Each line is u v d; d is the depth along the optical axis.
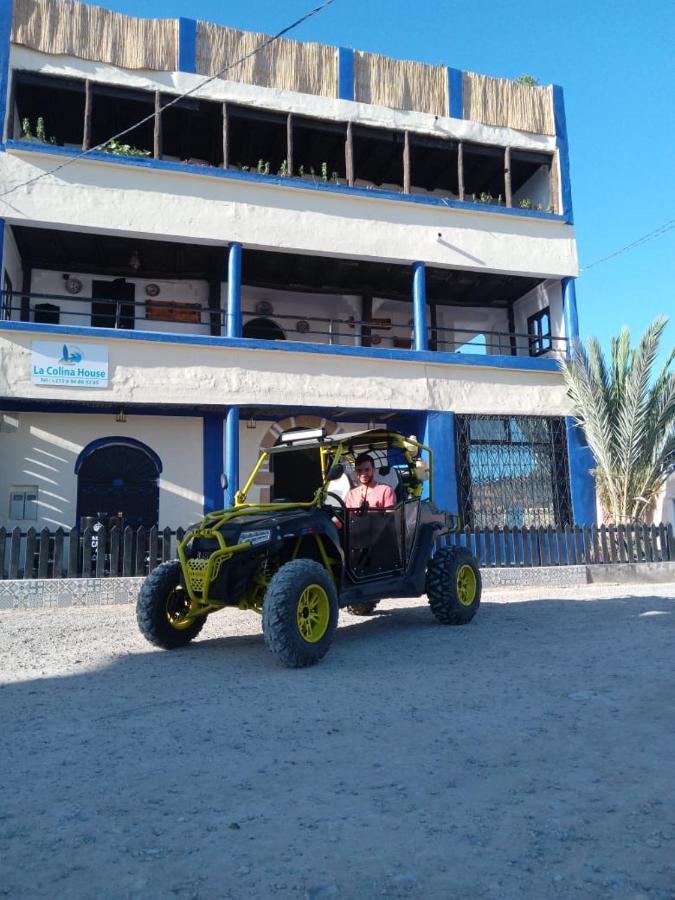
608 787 3.29
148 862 2.67
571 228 17.50
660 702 4.68
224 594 6.46
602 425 15.49
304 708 4.74
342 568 6.95
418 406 15.55
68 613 10.26
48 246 15.72
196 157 17.53
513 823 2.94
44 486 14.82
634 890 2.41
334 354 15.01
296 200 15.34
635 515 15.62
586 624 8.17
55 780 3.52
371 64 16.34
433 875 2.54
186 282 17.52
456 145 16.94
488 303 19.80
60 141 16.58
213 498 15.71
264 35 15.55
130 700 5.05
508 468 16.22
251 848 2.77
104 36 14.49
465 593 8.56
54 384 13.33
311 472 16.05
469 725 4.29
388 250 15.89
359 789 3.34
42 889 2.49
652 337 15.14
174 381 14.04
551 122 17.75
